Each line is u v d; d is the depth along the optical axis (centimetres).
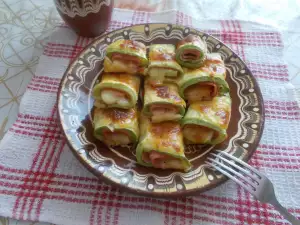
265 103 32
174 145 25
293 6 43
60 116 26
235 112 29
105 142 27
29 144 28
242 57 36
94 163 24
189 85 29
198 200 25
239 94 30
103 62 32
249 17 41
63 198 25
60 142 28
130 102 28
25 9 42
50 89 32
